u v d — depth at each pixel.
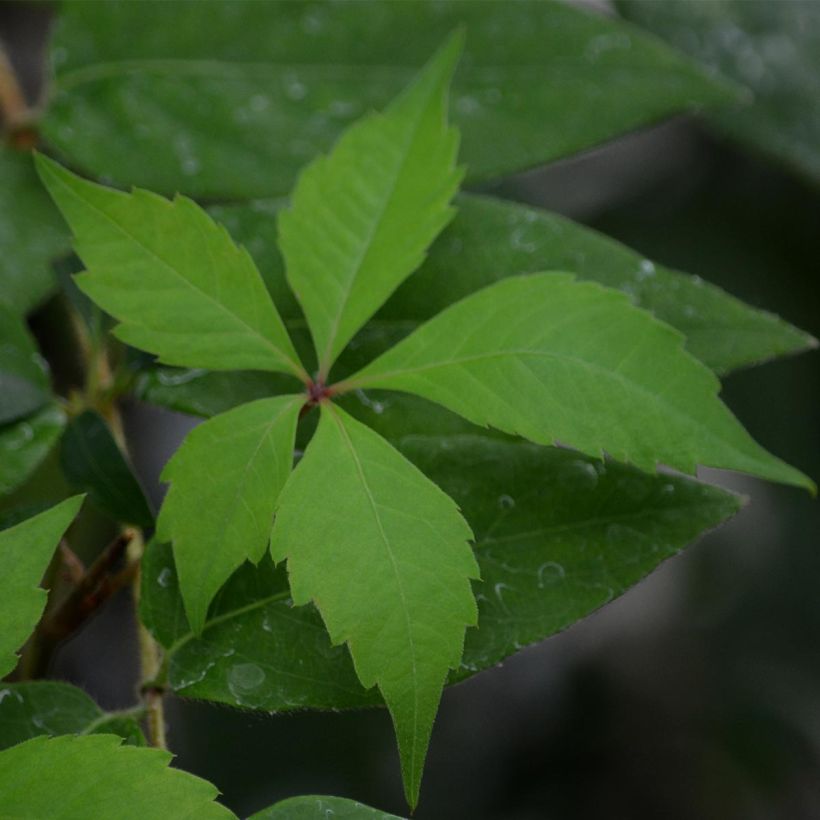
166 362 0.49
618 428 0.49
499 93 0.57
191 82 0.58
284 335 0.50
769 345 0.52
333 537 0.47
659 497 0.50
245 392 0.52
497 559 0.50
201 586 0.48
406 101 0.51
